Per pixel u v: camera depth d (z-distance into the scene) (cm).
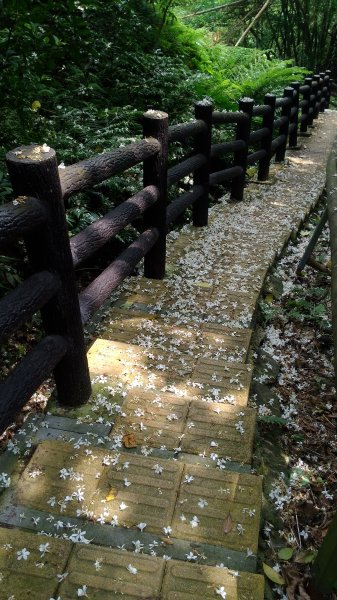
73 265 194
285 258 444
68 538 158
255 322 322
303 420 260
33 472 179
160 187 321
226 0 1374
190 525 164
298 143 924
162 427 205
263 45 1498
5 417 164
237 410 215
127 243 421
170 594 141
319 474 223
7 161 163
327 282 412
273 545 176
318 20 1479
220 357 263
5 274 312
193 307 319
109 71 566
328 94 1380
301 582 165
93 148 433
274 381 280
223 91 674
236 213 516
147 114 305
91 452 187
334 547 144
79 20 335
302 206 552
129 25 566
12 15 281
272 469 211
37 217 164
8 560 148
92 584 143
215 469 182
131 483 176
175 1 707
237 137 533
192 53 754
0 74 309
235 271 377
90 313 233
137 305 319
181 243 424
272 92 827
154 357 254
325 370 303
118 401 219
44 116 482
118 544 158
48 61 342
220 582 145
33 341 319
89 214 374
